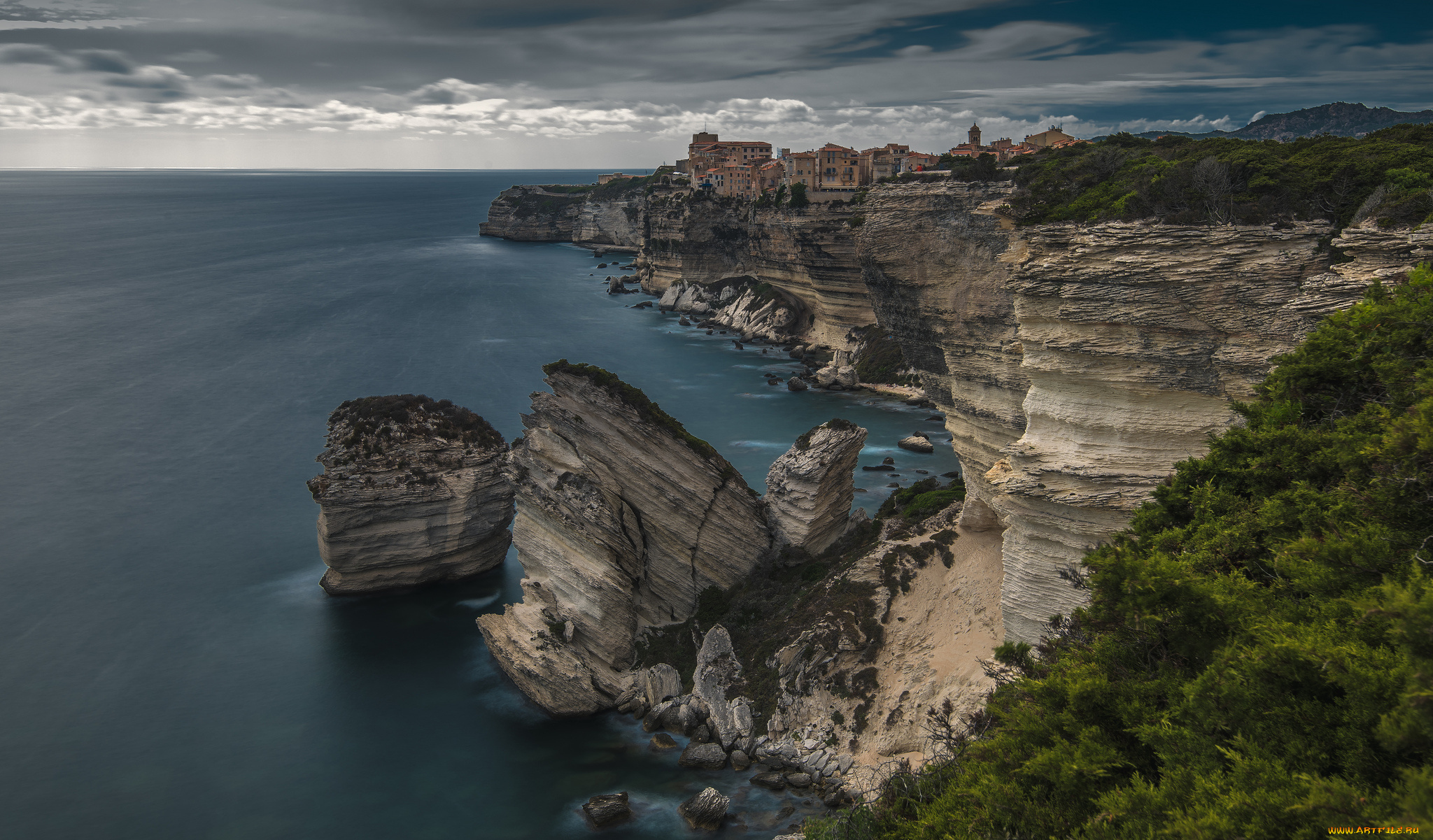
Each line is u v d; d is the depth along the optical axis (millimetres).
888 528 51750
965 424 52500
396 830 37719
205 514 71938
